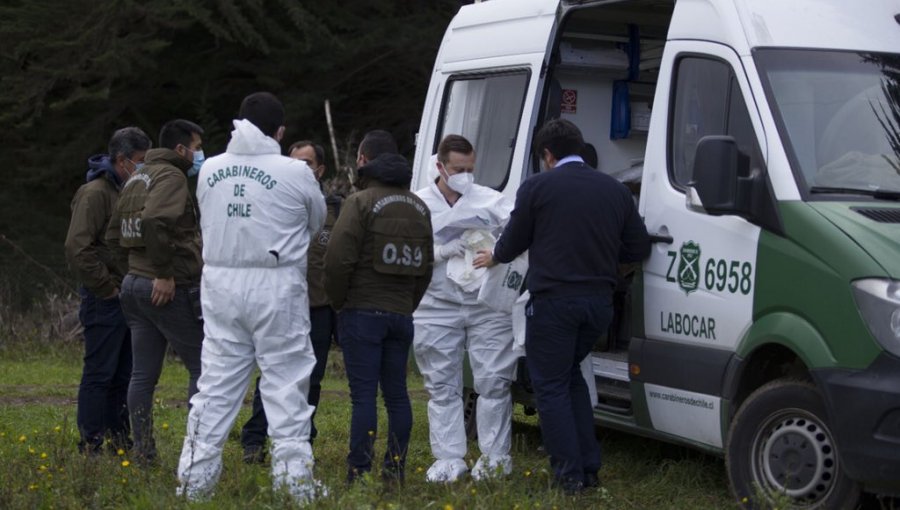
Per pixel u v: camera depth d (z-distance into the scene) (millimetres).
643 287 7523
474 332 7672
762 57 7035
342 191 16641
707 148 6633
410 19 22188
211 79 22000
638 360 7555
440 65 9945
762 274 6660
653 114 7691
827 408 6219
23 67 20594
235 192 6664
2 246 20594
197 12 19469
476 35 9570
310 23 20734
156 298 7332
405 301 7199
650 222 7547
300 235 6789
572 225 7102
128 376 8234
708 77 7332
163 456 8000
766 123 6812
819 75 7043
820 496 6383
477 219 7531
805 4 7359
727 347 6906
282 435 6699
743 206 6660
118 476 7059
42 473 7082
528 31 8938
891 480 5977
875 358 6035
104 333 8000
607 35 9250
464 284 7508
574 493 7160
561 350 7160
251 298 6656
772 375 6961
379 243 7020
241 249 6660
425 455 8734
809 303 6367
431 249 7227
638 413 7668
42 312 16891
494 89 9250
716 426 7000
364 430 7094
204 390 6762
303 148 8555
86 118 21562
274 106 6844
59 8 19734
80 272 7820
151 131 22344
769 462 6605
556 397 7199
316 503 6422
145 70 20781
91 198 7887
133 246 7488
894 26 7484
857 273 6156
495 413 7691
